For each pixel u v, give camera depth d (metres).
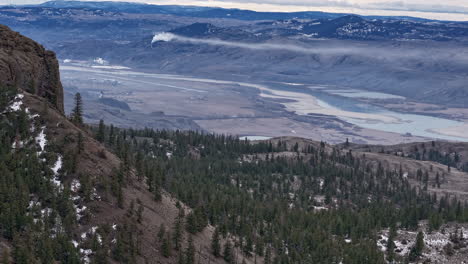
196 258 130.00
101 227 114.50
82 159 129.00
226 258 139.88
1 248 97.88
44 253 99.88
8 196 108.19
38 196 113.50
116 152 159.75
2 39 154.75
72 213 111.94
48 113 136.88
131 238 116.06
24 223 104.62
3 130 126.75
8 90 137.62
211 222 172.88
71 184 120.62
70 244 104.38
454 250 172.00
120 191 124.12
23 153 122.44
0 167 115.31
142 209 127.69
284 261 157.88
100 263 106.69
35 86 153.75
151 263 116.12
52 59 168.50
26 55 158.12
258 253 161.75
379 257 164.00
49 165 121.88
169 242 123.94
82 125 165.25
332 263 163.88
